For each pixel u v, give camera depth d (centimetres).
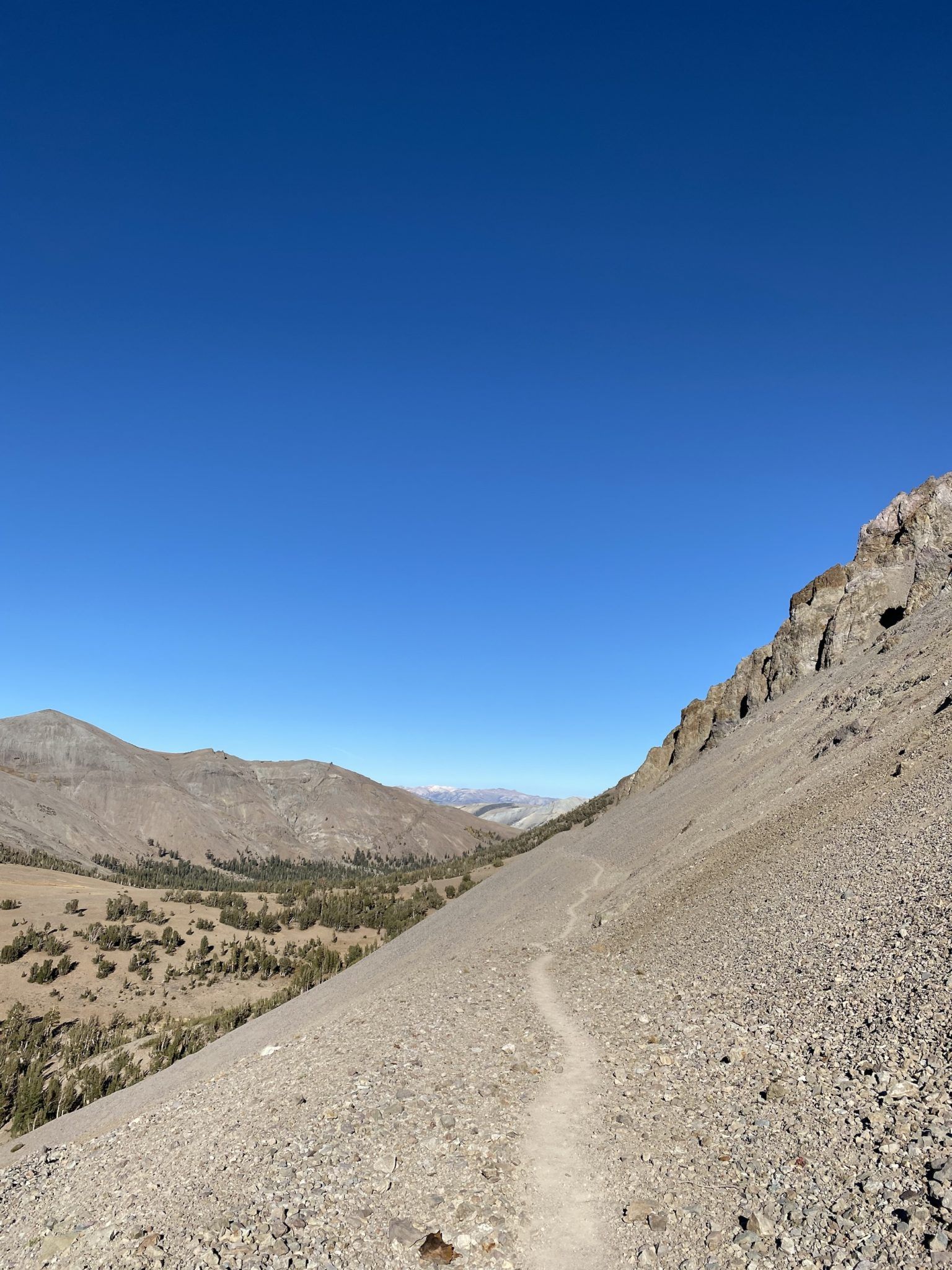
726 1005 1842
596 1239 1033
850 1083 1222
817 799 3169
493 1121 1454
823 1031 1461
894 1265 811
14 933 12125
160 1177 1451
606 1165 1225
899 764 2803
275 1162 1360
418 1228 1102
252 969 11938
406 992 3303
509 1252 1032
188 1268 1044
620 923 3416
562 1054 1853
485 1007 2567
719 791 5231
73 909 13688
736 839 3484
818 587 7256
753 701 7388
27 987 10281
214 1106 2042
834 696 4931
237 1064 3031
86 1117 4584
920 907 1739
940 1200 870
